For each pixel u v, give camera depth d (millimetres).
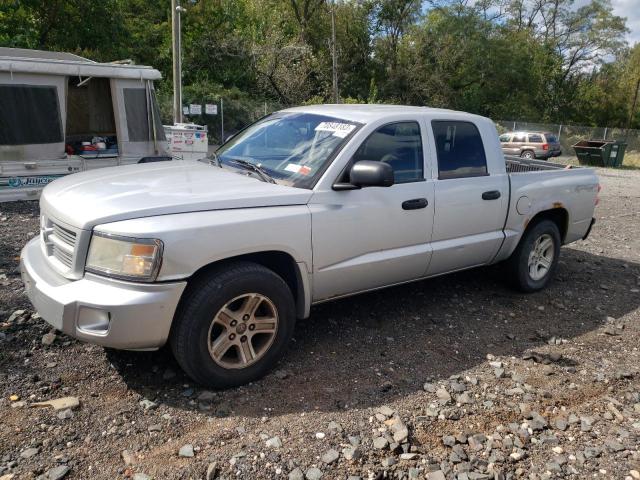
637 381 3967
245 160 4277
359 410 3312
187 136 12953
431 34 41188
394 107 4750
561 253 7570
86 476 2637
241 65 30641
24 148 8789
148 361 3707
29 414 3061
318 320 4617
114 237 3057
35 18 19688
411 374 3822
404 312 4941
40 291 3221
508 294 5613
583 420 3391
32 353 3701
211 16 30109
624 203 13383
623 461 3012
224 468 2729
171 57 28219
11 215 7812
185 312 3201
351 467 2801
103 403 3225
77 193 3541
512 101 44281
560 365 4137
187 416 3146
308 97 32375
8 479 2568
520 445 3090
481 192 4809
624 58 52875
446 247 4617
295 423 3139
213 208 3336
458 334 4559
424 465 2865
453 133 4746
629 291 6035
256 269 3428
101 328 3059
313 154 4008
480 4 45562
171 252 3057
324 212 3736
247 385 3523
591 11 51000
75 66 9102
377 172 3633
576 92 51844
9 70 8430
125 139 9992
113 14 21328
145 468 2707
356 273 4043
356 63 40750
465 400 3510
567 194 5684
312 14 39500
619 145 27734
